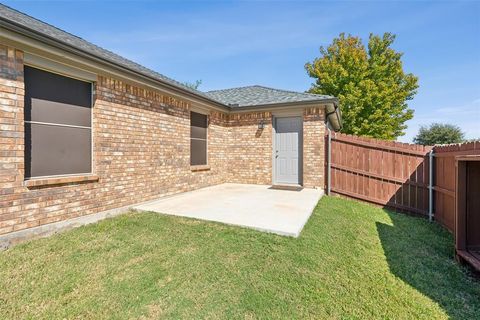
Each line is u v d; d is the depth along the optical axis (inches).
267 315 86.8
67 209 168.2
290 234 152.3
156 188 244.7
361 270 124.3
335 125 477.4
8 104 138.5
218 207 215.5
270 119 351.9
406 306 98.0
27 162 151.3
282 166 354.3
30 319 81.2
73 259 121.6
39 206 152.6
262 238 148.7
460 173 147.0
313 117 321.4
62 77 170.9
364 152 283.3
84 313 84.7
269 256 128.3
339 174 299.7
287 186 337.7
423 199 247.1
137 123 224.5
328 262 128.3
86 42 240.7
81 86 183.0
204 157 331.6
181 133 281.3
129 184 215.8
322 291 102.9
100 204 190.4
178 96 266.8
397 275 122.9
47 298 91.8
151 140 239.8
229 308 89.4
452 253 155.9
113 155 201.9
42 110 159.2
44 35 143.1
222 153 365.1
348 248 149.0
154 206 219.6
